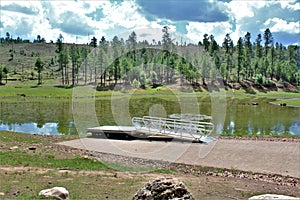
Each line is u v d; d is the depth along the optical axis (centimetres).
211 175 877
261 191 732
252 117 2619
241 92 7294
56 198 550
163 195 422
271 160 1043
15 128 1917
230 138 1453
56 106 3625
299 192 739
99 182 739
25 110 3119
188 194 431
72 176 781
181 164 966
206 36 6919
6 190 622
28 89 6675
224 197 670
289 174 895
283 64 9250
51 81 8556
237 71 8475
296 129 1952
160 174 854
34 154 1039
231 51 9275
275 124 2181
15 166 852
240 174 888
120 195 642
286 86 8438
